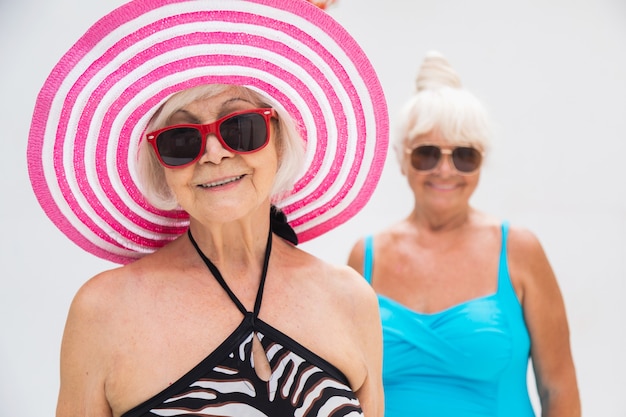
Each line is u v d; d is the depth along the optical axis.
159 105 1.99
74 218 2.13
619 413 5.39
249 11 1.92
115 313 1.92
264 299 2.02
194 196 1.92
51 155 2.02
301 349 1.98
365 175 2.31
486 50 8.48
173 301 1.96
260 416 1.91
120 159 2.09
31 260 7.31
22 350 6.20
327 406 1.96
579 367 5.95
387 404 3.39
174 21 1.90
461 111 3.43
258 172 1.93
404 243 3.56
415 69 7.99
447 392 3.32
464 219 3.55
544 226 7.67
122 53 1.92
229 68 1.93
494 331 3.30
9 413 5.41
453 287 3.43
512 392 3.35
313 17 2.00
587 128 8.34
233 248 2.02
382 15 8.23
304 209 2.36
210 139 1.88
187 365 1.90
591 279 6.88
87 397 1.93
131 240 2.24
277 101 2.06
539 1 8.62
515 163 8.20
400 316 3.40
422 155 3.47
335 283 2.14
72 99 1.97
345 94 2.16
